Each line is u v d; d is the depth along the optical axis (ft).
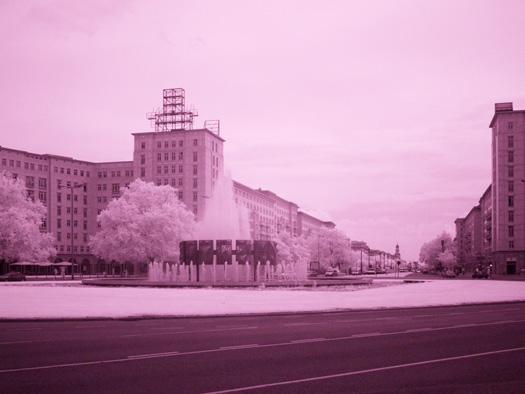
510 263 423.23
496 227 441.68
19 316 75.66
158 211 291.79
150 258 303.89
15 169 441.68
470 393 31.09
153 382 34.17
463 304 102.27
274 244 189.98
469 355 44.06
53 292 137.18
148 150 474.08
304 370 37.91
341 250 535.60
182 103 491.31
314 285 171.42
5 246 269.03
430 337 55.26
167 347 48.67
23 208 280.72
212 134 483.10
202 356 43.75
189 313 80.23
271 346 49.14
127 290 147.64
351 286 178.29
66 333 59.57
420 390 31.83
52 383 34.04
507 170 429.38
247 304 96.94
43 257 281.33
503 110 463.83
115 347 48.78
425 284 208.85
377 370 37.86
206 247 185.37
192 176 465.06
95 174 499.51
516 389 32.07
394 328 63.67
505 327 64.49
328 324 68.54
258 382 34.06
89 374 36.70
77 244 484.33
